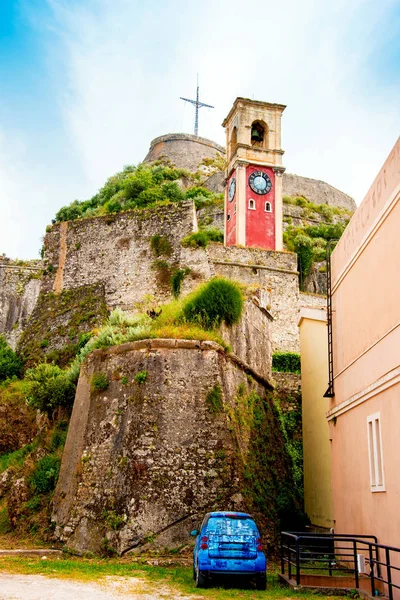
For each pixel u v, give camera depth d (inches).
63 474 750.5
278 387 1059.3
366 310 591.8
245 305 919.0
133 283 1362.0
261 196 1946.4
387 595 473.7
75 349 1250.6
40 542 700.7
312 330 920.3
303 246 2181.3
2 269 1494.8
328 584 514.9
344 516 641.0
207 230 2208.4
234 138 2073.1
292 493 853.8
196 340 729.6
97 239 1448.1
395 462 488.4
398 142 502.0
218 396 701.3
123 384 724.0
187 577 528.1
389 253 526.9
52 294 1439.5
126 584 477.7
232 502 645.9
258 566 492.1
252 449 754.8
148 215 1414.9
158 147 3592.5
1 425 1046.4
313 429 885.2
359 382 605.0
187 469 654.5
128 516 629.3
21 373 1288.1
